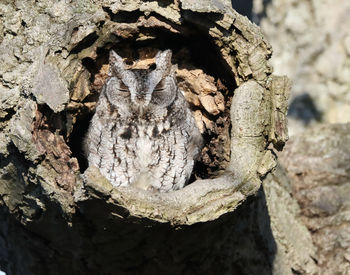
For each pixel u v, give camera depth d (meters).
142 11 10.20
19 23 10.09
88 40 10.16
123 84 11.61
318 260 11.91
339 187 12.59
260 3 15.17
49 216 9.41
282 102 9.89
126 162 11.45
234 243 10.47
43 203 9.31
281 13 15.18
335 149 13.08
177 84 11.70
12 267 11.07
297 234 11.93
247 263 10.76
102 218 8.71
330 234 12.10
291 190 12.48
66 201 9.01
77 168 9.35
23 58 9.80
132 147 11.45
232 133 9.89
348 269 11.72
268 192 11.87
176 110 11.60
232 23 9.92
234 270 10.64
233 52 10.14
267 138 9.91
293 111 15.38
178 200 8.89
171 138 11.51
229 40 10.05
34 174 9.23
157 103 11.54
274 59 15.32
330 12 15.07
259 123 9.83
